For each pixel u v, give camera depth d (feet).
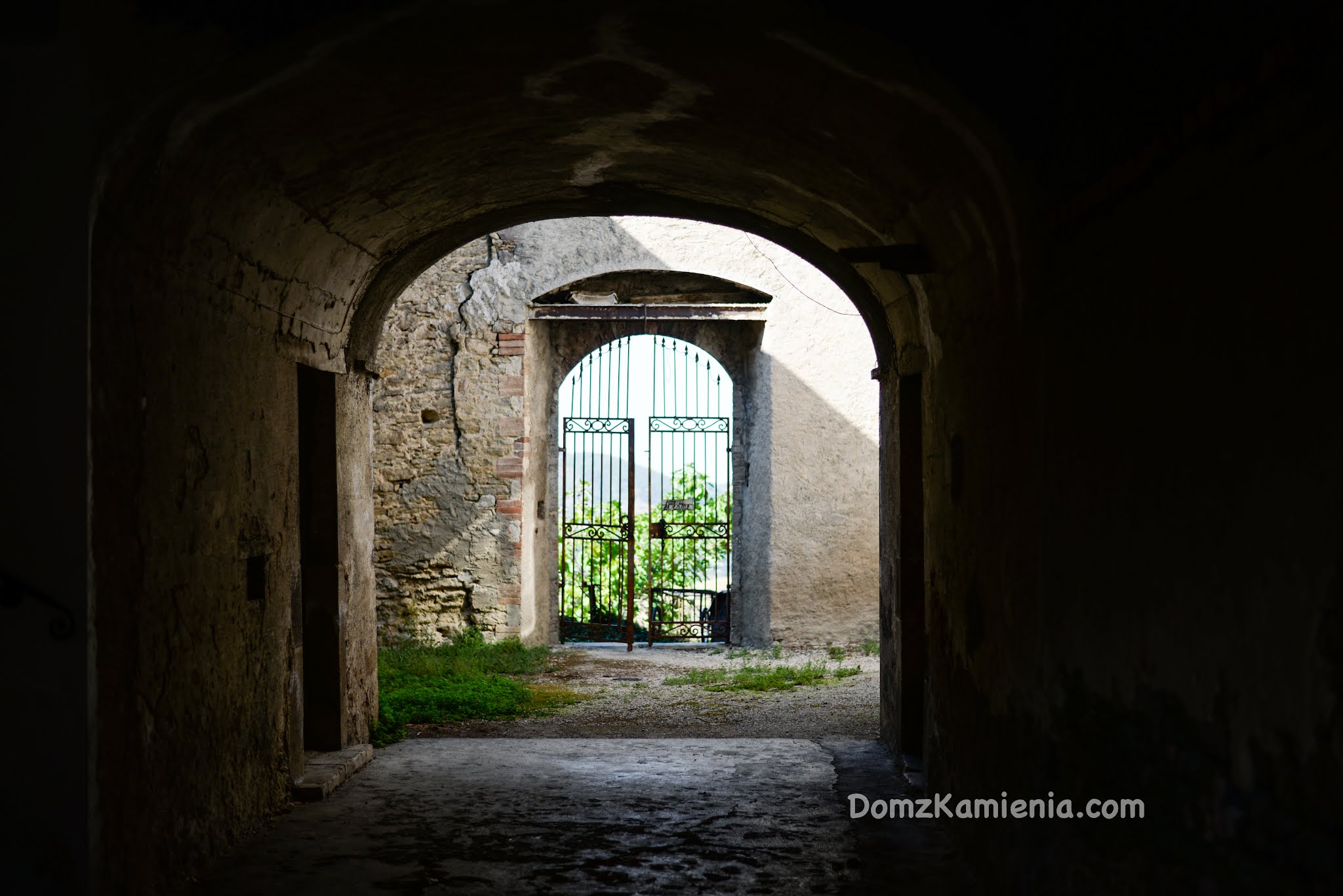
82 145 11.88
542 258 42.86
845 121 14.94
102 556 12.26
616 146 19.16
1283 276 7.33
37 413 11.90
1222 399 8.21
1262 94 7.55
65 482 11.91
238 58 12.29
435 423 42.83
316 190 17.12
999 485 14.58
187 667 14.79
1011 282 13.78
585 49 14.17
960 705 17.04
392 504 42.75
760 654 42.16
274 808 18.66
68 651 11.89
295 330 19.72
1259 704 7.70
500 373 42.73
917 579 22.76
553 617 47.62
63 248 11.86
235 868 15.66
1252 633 7.79
